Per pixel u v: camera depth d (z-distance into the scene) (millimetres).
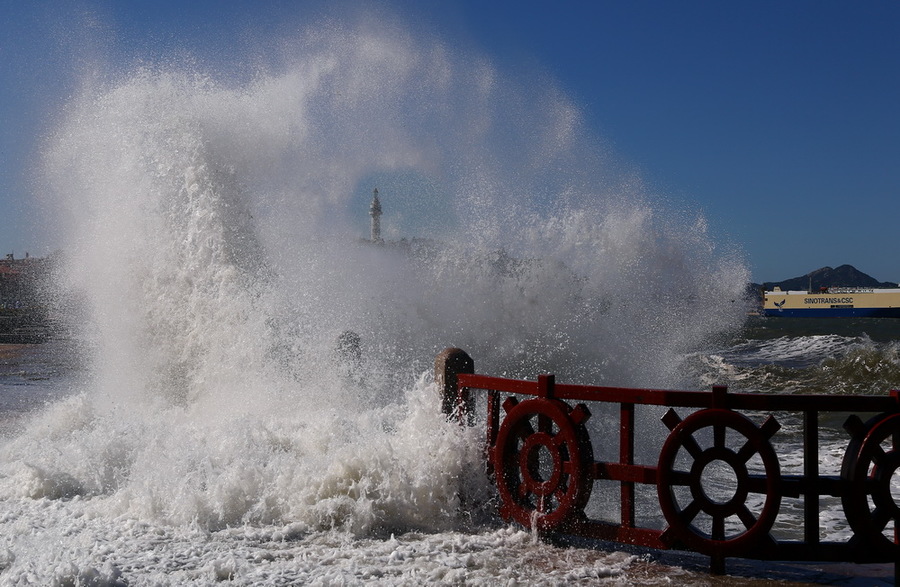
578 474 4742
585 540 5020
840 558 4266
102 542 4930
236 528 5250
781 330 45438
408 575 4254
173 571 4348
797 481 4277
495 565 4465
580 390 4852
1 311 41062
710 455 4391
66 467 6547
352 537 5055
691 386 11453
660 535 4469
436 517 5348
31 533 5156
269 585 4082
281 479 5527
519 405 5102
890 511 4238
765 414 12484
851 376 17234
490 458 5422
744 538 4301
